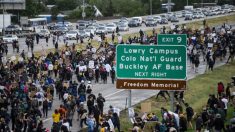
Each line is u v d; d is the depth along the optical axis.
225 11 177.25
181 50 34.72
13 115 36.81
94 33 109.06
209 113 34.88
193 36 87.25
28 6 152.12
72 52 68.75
